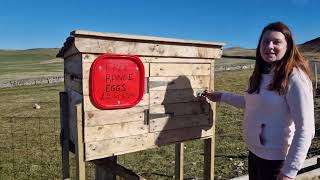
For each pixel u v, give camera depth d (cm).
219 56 181
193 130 176
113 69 145
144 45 152
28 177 291
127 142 153
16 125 504
